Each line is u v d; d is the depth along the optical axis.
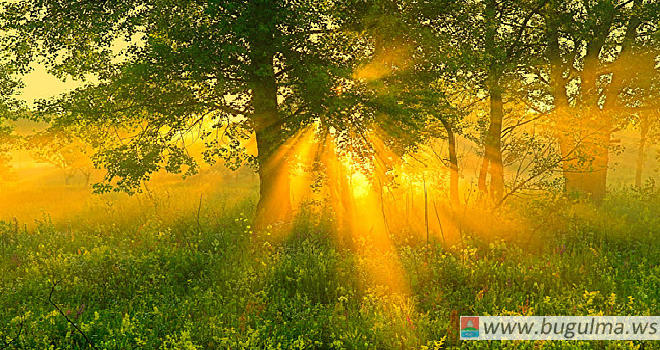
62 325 7.09
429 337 6.75
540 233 11.67
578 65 18.00
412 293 8.64
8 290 9.17
